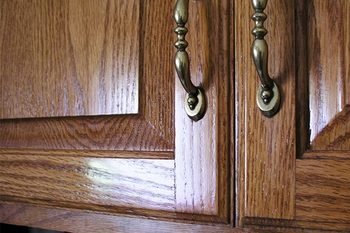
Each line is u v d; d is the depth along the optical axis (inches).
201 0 21.0
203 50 20.9
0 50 27.6
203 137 20.7
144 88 22.5
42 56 25.8
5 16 27.5
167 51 22.0
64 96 24.9
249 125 19.9
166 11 22.1
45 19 25.8
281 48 19.4
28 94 26.3
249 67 20.0
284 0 19.5
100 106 23.7
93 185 23.5
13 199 26.3
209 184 20.5
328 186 18.6
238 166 20.1
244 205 19.9
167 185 21.5
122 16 23.2
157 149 22.1
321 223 18.7
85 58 24.3
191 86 20.5
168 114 21.9
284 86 19.3
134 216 22.3
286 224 19.2
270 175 19.4
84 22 24.3
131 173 22.4
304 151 19.1
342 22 18.9
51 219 25.1
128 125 23.0
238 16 20.3
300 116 19.2
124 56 23.1
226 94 20.4
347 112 18.7
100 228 23.5
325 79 19.1
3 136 27.3
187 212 20.9
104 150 23.5
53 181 24.8
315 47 19.2
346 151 18.6
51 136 25.5
